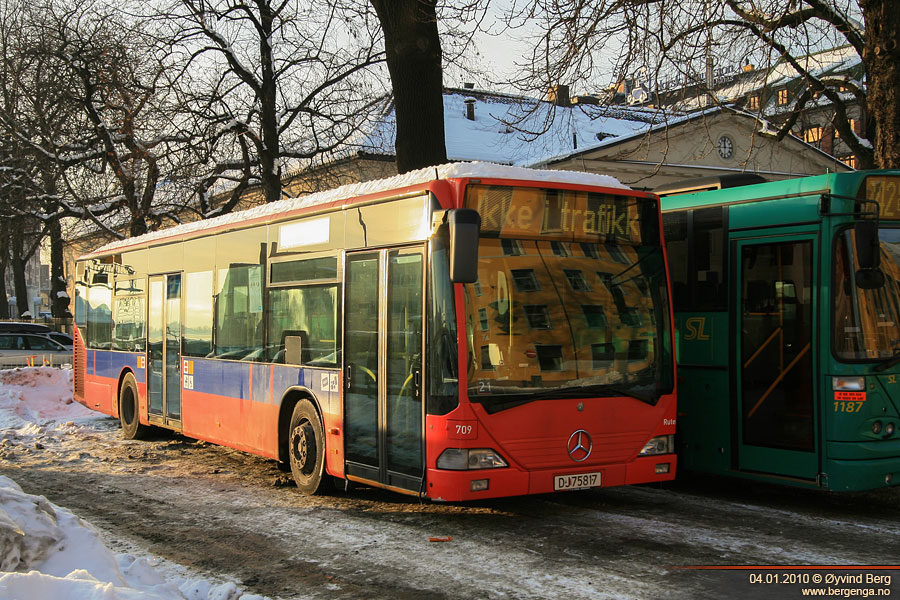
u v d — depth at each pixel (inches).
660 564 251.9
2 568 202.8
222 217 459.8
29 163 1026.7
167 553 271.4
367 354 322.7
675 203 377.1
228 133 949.8
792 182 331.3
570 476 291.7
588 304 303.7
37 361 1072.2
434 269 289.0
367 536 291.4
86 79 931.3
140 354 539.5
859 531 293.9
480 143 1285.7
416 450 293.3
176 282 496.1
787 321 329.4
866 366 313.9
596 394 299.3
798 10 530.6
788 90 738.2
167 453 491.5
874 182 322.7
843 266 316.2
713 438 354.3
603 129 1364.4
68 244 1315.2
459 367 280.2
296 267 375.2
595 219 310.2
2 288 1845.5
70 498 361.1
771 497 360.8
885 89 491.2
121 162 965.8
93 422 649.0
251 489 378.9
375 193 324.2
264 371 397.7
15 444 526.3
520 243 296.8
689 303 366.6
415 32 550.9
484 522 311.4
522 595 224.1
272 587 235.3
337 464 340.2
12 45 980.6
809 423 319.9
